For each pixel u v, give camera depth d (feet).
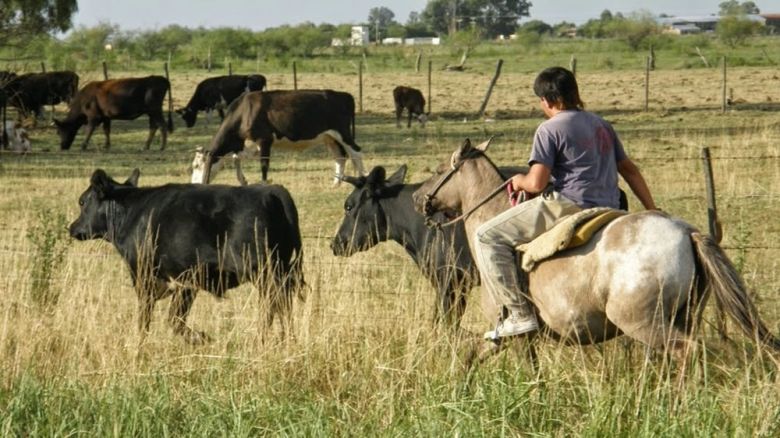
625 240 26.63
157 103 116.26
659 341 26.32
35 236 46.50
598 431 25.73
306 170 89.04
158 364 31.40
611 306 26.76
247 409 28.09
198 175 83.92
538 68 241.76
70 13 137.18
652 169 73.97
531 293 28.63
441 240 37.04
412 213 38.27
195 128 138.92
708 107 137.49
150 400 28.76
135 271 39.52
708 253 26.12
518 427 27.07
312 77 214.69
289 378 30.81
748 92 157.17
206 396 28.86
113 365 31.17
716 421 25.72
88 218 39.93
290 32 331.36
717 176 69.72
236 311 38.27
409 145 105.29
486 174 31.04
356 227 39.58
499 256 28.76
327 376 30.81
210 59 278.87
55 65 200.75
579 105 29.25
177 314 38.11
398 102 126.31
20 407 28.37
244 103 86.22
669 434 25.09
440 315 34.09
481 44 410.72
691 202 61.57
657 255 26.17
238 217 37.55
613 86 175.63
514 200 29.94
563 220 27.84
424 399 27.91
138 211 39.06
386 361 30.73
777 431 25.46
